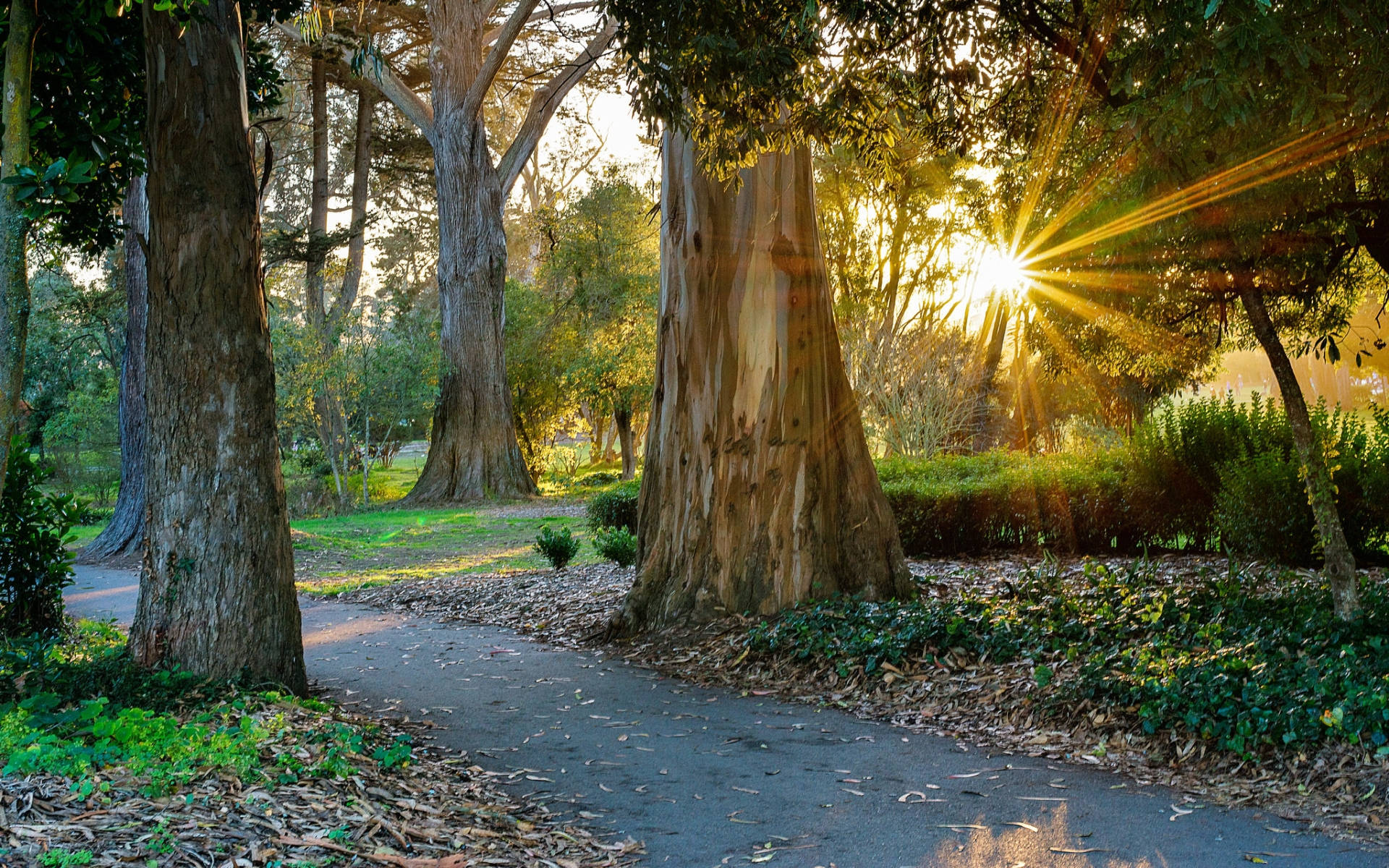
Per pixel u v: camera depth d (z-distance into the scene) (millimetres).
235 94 6805
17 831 3459
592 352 38062
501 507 30312
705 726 6410
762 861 4184
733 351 9266
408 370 31688
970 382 23141
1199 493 12641
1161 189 6387
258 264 6992
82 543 22812
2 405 4973
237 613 6668
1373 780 4594
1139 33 6340
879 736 6074
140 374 19984
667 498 9523
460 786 5121
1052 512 13492
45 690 5766
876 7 6262
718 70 6051
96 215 9469
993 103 8719
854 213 30625
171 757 4441
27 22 5102
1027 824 4527
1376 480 10922
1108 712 5773
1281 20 4730
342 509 30375
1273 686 5340
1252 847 4184
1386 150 6422
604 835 4516
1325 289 8711
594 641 9320
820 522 9172
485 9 32000
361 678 8031
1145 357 11758
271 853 3619
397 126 40281
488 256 32656
